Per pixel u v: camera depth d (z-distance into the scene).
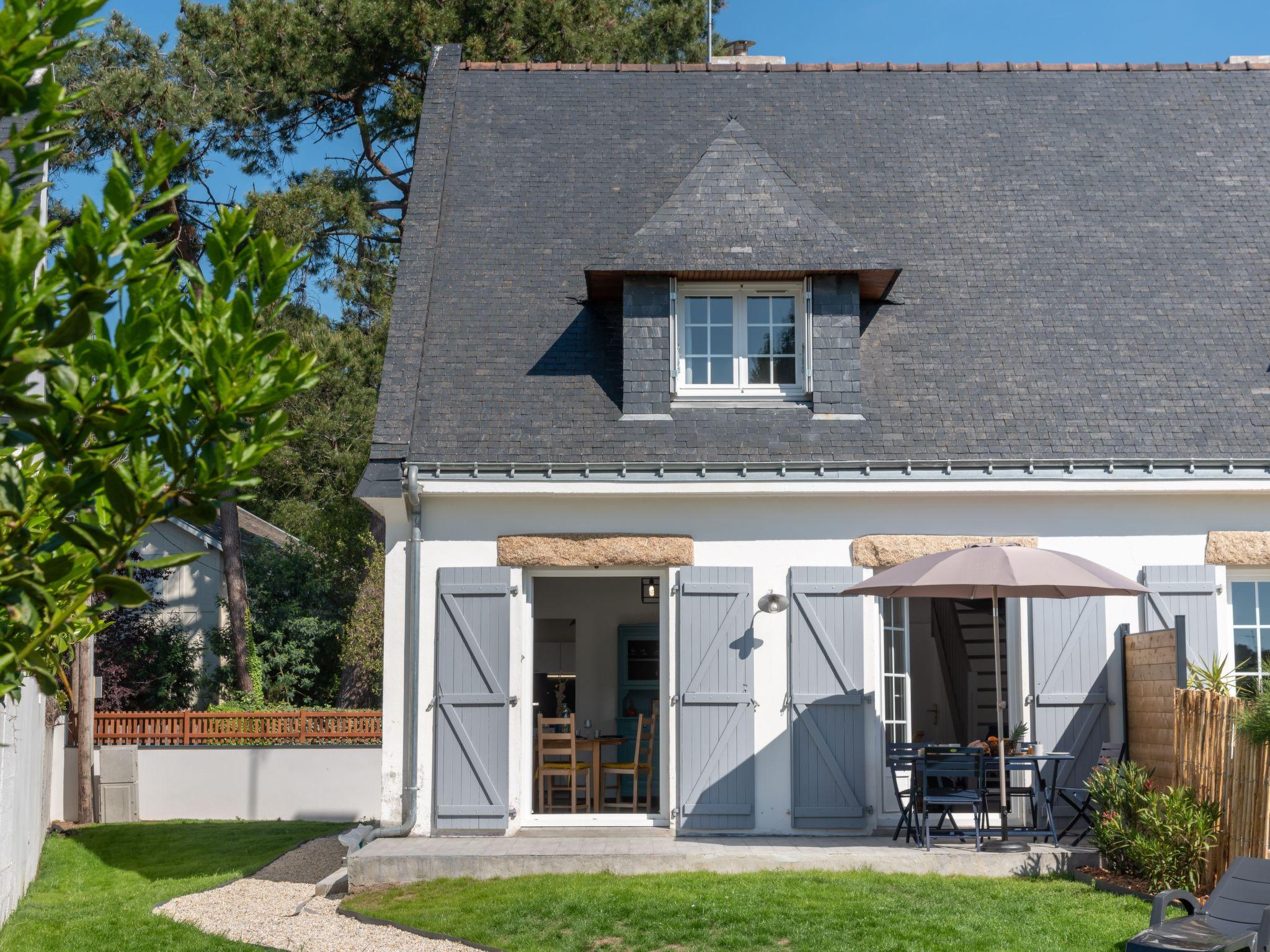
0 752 9.95
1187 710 10.80
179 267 4.18
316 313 28.78
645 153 16.09
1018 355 13.90
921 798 11.45
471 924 9.42
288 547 31.08
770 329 13.90
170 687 27.48
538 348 13.95
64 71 25.38
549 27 27.23
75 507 4.11
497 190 15.62
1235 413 13.27
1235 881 8.43
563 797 17.19
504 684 12.48
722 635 12.64
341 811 20.25
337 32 27.05
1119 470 12.53
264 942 9.49
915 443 12.98
